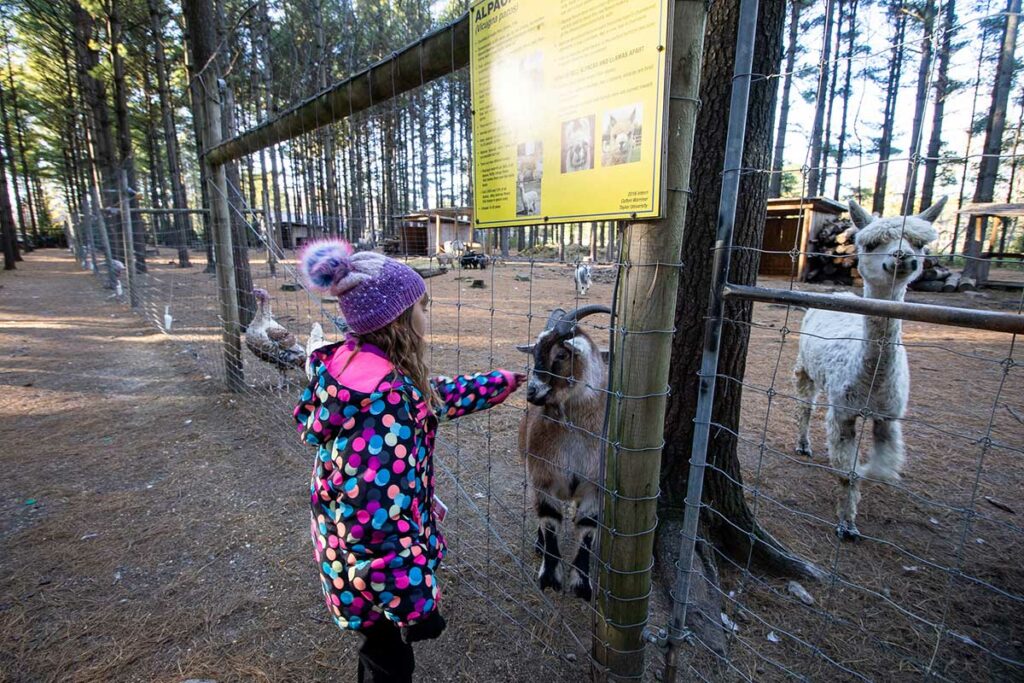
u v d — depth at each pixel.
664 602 2.90
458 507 3.61
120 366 7.91
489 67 2.09
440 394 2.12
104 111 18.73
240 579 3.13
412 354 1.74
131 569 3.21
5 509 3.88
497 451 4.82
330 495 1.62
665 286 1.73
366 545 1.52
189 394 6.57
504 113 2.04
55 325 11.01
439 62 2.54
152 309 11.75
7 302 13.82
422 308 1.80
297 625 2.78
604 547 2.02
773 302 1.68
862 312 1.52
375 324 1.66
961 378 7.18
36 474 4.43
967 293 14.79
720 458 3.15
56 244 41.22
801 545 3.37
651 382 1.81
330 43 27.25
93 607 2.89
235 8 21.75
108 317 12.01
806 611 2.81
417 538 1.58
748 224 2.90
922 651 2.53
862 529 3.56
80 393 6.62
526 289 15.61
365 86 3.13
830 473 4.32
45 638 2.67
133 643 2.64
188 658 2.56
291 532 3.60
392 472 1.54
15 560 3.29
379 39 28.97
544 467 2.88
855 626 2.63
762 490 4.03
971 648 2.55
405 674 1.85
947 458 4.57
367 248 4.27
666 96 1.48
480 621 2.77
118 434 5.29
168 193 39.31
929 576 3.07
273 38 28.55
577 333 2.83
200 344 9.09
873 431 3.46
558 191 1.85
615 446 1.90
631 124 1.57
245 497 4.06
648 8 1.47
